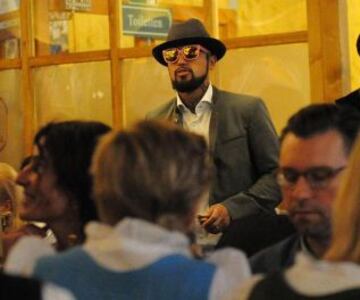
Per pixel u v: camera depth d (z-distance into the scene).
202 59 6.23
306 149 3.21
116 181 2.81
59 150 3.54
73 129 3.56
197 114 6.26
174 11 7.16
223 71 6.94
